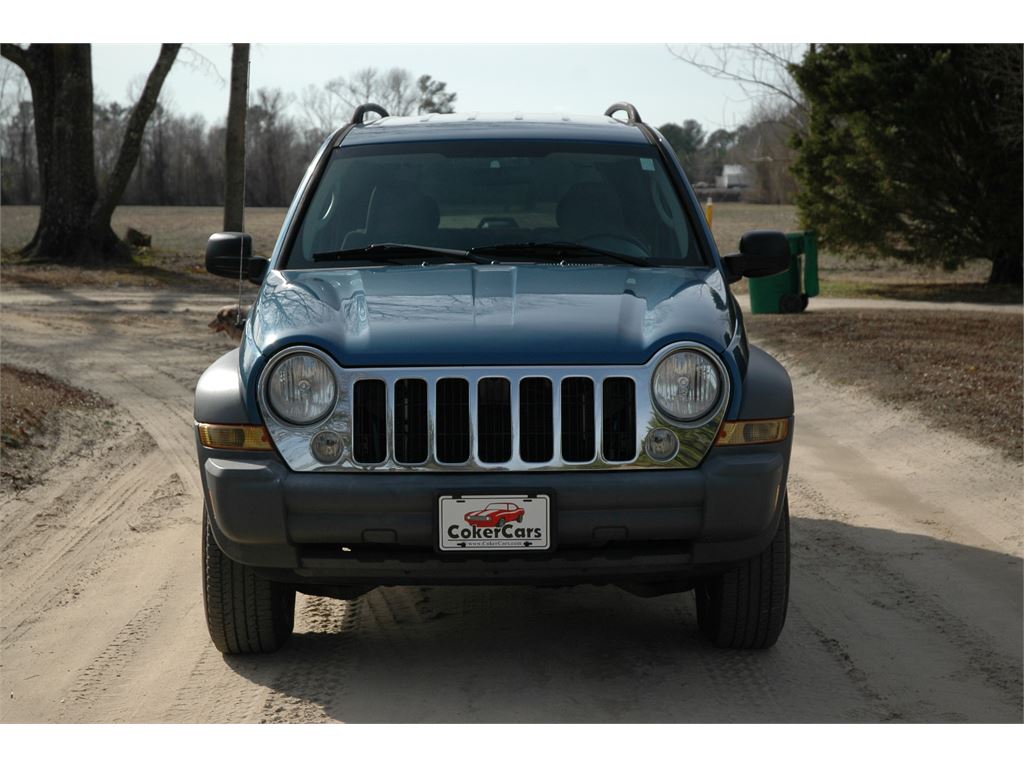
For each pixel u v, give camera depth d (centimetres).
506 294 432
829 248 2469
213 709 404
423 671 438
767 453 403
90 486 763
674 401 394
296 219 502
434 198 505
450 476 389
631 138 544
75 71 3161
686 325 404
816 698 409
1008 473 757
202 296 2400
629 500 388
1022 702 407
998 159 2256
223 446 402
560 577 398
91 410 1034
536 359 392
